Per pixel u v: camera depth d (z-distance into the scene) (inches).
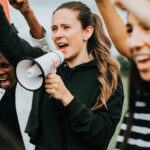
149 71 36.1
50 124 63.3
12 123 78.6
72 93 64.4
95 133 57.4
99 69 64.6
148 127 42.4
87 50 70.7
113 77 64.1
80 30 64.8
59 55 58.3
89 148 61.1
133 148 42.8
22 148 25.3
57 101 62.1
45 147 63.2
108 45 70.4
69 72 67.1
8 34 66.7
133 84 44.5
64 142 61.9
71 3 67.3
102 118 60.1
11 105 79.0
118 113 62.8
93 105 62.9
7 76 77.5
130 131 44.3
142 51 34.6
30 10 70.5
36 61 49.7
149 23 29.3
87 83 64.9
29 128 65.4
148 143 41.5
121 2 29.1
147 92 43.5
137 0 28.4
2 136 25.0
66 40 63.5
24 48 70.1
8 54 70.1
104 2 56.7
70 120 58.7
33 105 67.3
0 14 65.4
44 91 66.0
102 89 61.9
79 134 58.3
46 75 55.7
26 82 53.2
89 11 68.2
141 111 44.0
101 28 69.3
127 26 36.2
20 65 52.7
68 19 63.0
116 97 63.6
